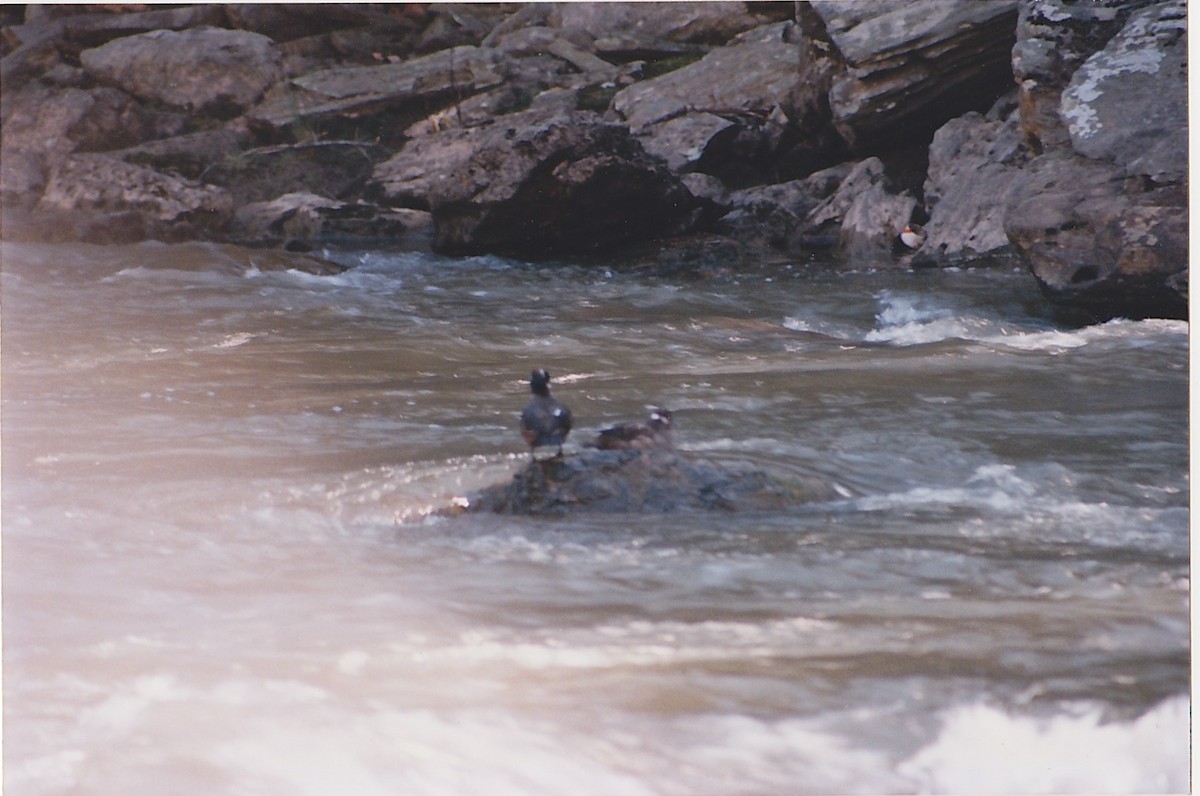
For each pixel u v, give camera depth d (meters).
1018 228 46.22
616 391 34.94
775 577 18.28
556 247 73.88
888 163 75.69
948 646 15.06
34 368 39.78
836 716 13.14
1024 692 13.76
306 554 19.64
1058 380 35.16
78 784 11.20
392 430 30.36
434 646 15.10
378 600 17.06
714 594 17.47
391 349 43.69
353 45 112.06
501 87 101.94
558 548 19.94
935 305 52.12
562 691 13.64
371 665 14.34
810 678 14.07
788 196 77.81
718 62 94.56
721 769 12.03
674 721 12.98
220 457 27.34
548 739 12.47
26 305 53.41
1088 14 53.81
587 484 22.72
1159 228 42.81
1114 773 12.23
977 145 69.00
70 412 32.91
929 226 66.88
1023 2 56.00
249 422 31.33
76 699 13.11
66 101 97.06
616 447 24.22
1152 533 20.92
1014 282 57.19
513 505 22.52
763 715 13.12
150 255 70.38
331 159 94.88
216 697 13.25
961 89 71.81
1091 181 45.72
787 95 81.69
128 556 19.42
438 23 113.25
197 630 15.69
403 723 12.70
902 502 23.30
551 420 22.61
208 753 11.91
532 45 107.44
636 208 73.12
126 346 44.34
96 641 15.07
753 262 69.56
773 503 22.88
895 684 13.90
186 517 22.23
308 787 11.33
